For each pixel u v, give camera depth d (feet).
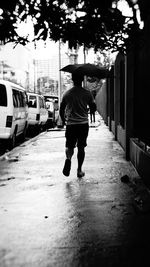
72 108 24.94
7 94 44.09
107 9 16.12
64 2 16.47
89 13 16.35
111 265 11.85
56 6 16.53
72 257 12.43
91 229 15.20
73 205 18.76
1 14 16.51
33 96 69.67
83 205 18.75
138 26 17.25
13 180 25.17
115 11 16.25
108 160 33.27
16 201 19.63
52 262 12.04
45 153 39.32
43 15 16.57
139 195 19.88
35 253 12.76
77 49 17.97
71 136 25.05
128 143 33.22
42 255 12.60
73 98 24.90
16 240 13.97
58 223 15.98
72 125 24.90
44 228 15.34
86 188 22.49
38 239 14.10
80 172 25.96
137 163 27.04
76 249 13.10
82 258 12.36
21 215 17.13
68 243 13.67
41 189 22.38
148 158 21.90
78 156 25.79
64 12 16.65
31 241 13.88
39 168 29.89
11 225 15.71
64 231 14.96
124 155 36.50
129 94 32.73
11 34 16.89
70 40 16.99
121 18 16.46
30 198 20.25
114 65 51.78
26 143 49.75
